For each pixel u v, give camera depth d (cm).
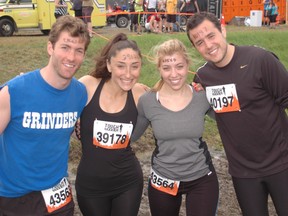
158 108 321
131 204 321
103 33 1534
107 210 326
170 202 332
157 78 838
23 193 284
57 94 276
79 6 1252
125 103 318
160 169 328
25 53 1022
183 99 325
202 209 323
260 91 301
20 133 273
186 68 323
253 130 307
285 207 311
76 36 268
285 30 1692
